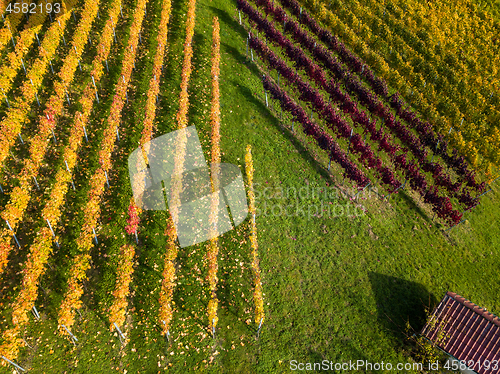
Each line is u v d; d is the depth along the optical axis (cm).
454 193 2523
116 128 2186
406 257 2145
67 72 2361
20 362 1474
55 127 2217
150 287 1750
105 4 3169
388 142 2673
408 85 3209
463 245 2325
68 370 1486
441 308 1744
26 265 1584
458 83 3272
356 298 1909
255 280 1827
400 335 1805
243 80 2875
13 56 2359
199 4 3375
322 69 3167
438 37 3791
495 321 1638
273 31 3173
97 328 1600
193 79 2752
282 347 1689
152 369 1538
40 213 1864
